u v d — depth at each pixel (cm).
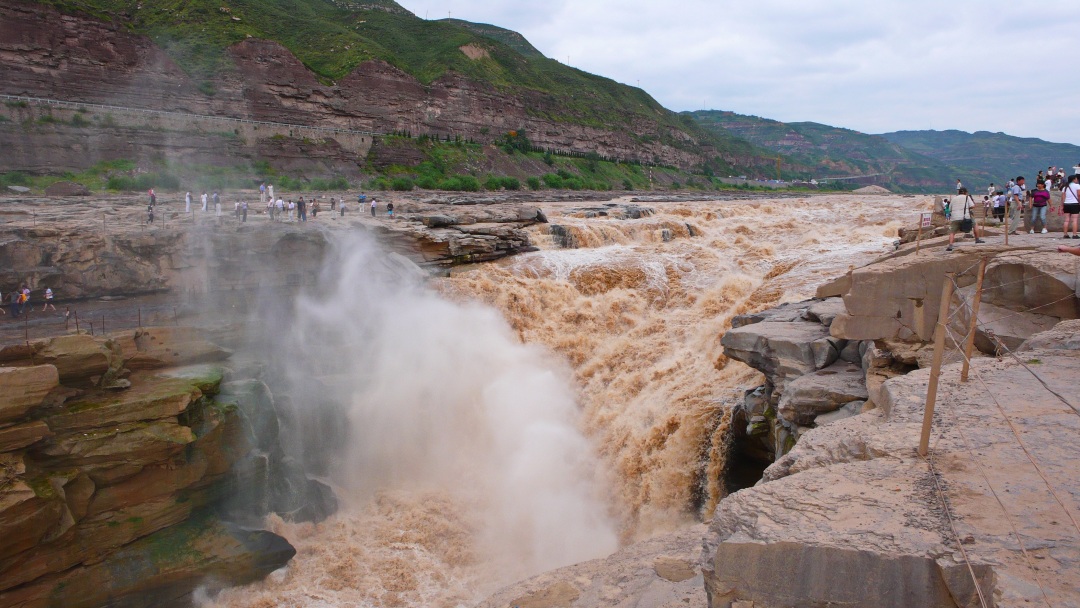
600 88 17375
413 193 6925
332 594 2030
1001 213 2717
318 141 8081
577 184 9994
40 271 2703
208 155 6850
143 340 2225
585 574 1343
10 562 1658
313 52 10206
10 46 5938
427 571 2159
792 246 4031
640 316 3406
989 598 609
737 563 725
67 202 4178
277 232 3178
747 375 2552
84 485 1805
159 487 1930
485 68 13175
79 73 6391
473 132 11112
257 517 2234
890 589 667
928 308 1650
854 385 1756
